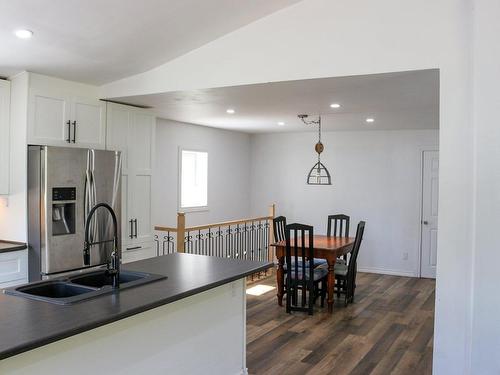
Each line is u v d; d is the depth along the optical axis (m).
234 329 3.44
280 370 3.79
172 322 2.81
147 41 3.69
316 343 4.43
